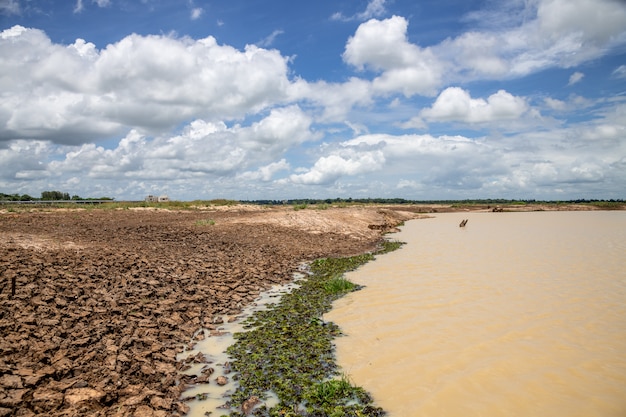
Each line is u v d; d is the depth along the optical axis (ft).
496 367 29.94
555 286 51.88
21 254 52.06
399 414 24.29
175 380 27.68
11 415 21.30
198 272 55.57
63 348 29.40
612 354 31.86
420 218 225.97
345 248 92.22
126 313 37.83
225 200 218.18
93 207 160.56
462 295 48.26
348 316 41.91
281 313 43.21
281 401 25.61
